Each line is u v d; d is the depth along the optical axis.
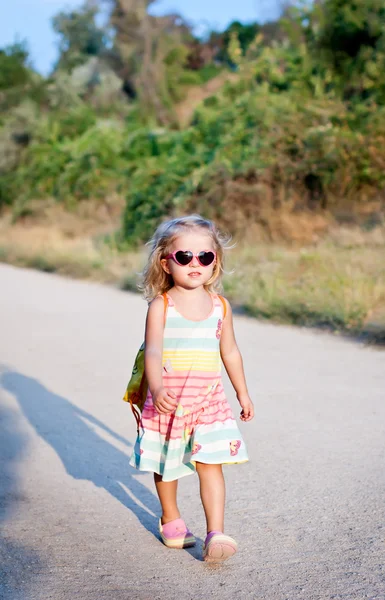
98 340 9.79
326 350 8.84
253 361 8.34
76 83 39.06
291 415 6.30
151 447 3.86
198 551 3.91
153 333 3.85
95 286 15.81
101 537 4.09
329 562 3.70
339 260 12.77
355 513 4.29
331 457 5.25
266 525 4.18
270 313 10.92
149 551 3.91
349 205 16.34
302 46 18.64
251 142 17.86
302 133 17.06
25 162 30.50
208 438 3.77
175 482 3.96
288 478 4.89
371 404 6.55
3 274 18.58
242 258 14.69
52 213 26.47
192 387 3.83
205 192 17.78
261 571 3.63
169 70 37.19
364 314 10.05
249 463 5.20
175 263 3.85
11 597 3.36
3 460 5.38
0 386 7.54
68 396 7.14
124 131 27.75
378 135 16.31
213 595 3.39
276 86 19.28
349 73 17.84
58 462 5.35
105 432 6.05
